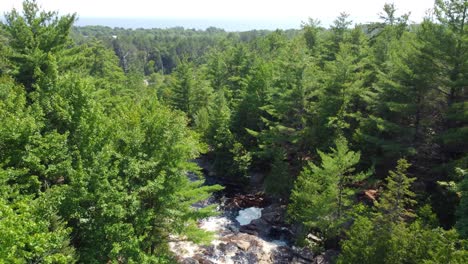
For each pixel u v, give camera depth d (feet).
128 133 70.79
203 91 207.31
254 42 362.53
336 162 81.76
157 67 599.16
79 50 127.75
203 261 86.38
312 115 120.16
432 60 92.79
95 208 60.75
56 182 68.74
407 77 95.91
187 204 72.23
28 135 60.70
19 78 109.91
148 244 69.56
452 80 89.76
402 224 61.26
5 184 55.06
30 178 58.95
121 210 58.59
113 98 129.80
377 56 129.18
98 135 68.13
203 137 155.33
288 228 103.55
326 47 177.99
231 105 180.65
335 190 82.12
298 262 87.86
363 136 97.60
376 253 58.44
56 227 52.95
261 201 122.83
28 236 37.40
